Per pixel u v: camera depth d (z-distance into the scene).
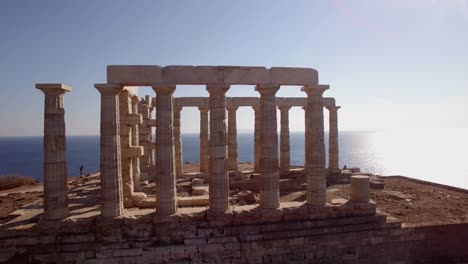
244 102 30.28
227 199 16.36
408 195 24.47
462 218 18.88
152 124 30.16
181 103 30.61
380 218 17.28
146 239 15.20
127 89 19.88
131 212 16.05
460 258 17.72
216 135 16.30
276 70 17.12
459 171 71.81
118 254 14.87
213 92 16.44
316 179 17.22
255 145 30.92
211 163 16.34
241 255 15.64
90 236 14.98
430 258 17.41
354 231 16.64
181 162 30.92
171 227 15.49
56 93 15.27
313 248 16.17
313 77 17.64
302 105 29.92
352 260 16.58
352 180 18.02
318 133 17.62
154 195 22.55
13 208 21.42
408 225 17.47
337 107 30.55
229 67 16.50
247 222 16.19
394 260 17.05
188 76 16.05
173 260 15.23
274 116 17.11
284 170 29.88
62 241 14.77
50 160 15.04
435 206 21.47
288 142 30.08
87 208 17.53
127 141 19.94
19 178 35.06
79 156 154.12
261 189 16.92
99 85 15.31
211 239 15.52
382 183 27.22
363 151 146.88
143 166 29.84
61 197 15.20
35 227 14.86
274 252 15.85
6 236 14.57
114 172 15.48
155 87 15.68
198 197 19.33
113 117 15.62
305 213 16.81
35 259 14.41
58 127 15.26
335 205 17.23
